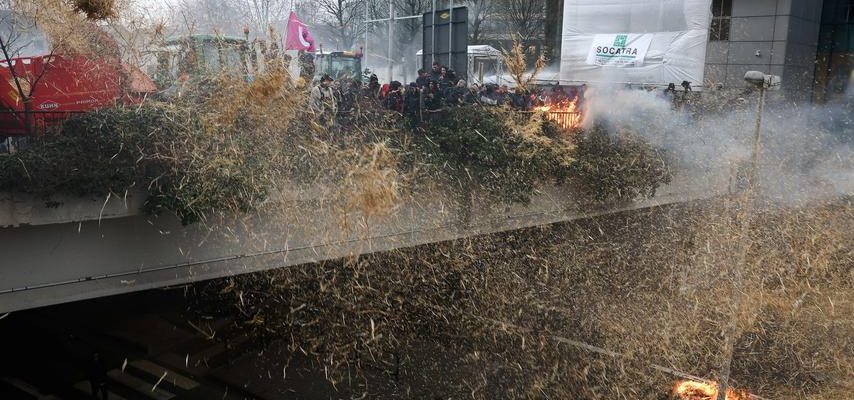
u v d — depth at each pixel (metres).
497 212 9.12
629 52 13.99
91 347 11.88
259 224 7.48
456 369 9.90
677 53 13.44
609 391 9.34
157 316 11.60
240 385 10.16
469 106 9.19
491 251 10.04
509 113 9.20
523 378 9.70
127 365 11.12
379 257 9.23
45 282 6.50
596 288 10.94
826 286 11.88
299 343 9.98
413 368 10.01
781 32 18.39
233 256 7.52
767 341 10.54
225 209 6.91
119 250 6.91
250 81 7.07
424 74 10.25
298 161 7.13
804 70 19.52
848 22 20.00
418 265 9.52
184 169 6.73
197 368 10.82
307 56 8.46
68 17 6.97
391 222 7.98
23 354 11.77
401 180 7.63
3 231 6.12
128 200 6.58
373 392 9.70
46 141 6.30
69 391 10.51
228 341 10.87
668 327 10.60
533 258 10.46
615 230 11.29
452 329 10.09
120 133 6.44
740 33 18.98
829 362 9.91
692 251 11.48
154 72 7.77
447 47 11.66
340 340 9.66
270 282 9.38
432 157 8.34
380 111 8.38
